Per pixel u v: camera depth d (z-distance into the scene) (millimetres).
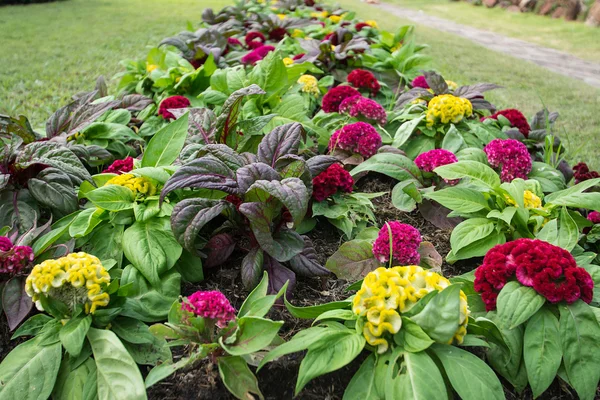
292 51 6508
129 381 2090
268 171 2527
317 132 4004
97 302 2217
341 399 2209
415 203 3309
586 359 2217
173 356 2316
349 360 2037
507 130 4188
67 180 2977
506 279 2402
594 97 8242
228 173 2584
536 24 16422
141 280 2555
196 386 2156
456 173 3025
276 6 9922
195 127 3320
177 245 2629
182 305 2127
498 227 2906
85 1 16328
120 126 4121
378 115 4141
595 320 2262
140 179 2799
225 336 2135
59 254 2551
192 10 15047
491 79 9023
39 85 7207
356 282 2518
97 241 2771
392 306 2104
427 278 2197
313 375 1988
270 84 4148
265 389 2197
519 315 2256
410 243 2631
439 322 2051
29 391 2115
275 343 2283
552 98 8055
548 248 2383
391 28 13500
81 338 2121
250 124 3188
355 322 2273
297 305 2602
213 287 2697
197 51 5844
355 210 3154
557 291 2262
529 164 3461
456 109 3969
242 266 2623
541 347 2248
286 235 2641
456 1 22375
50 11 14102
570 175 4164
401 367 2051
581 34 14680
